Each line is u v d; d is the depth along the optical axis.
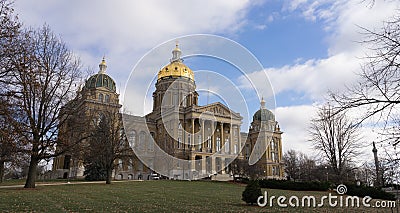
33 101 21.56
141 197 18.12
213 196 19.66
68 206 13.34
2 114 14.21
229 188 27.67
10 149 20.03
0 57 13.49
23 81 15.10
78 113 25.36
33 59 15.95
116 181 36.28
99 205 13.90
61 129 24.42
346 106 7.66
